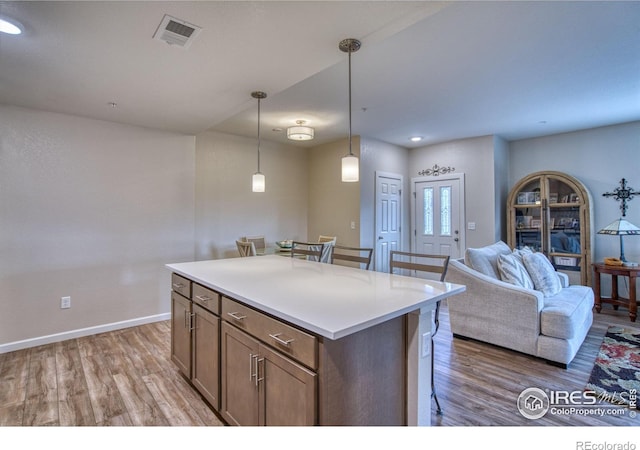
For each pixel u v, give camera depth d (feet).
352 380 4.63
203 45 6.61
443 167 18.61
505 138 17.56
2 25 5.90
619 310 14.24
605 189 15.34
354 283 6.68
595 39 7.85
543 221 15.71
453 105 12.35
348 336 4.58
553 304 9.59
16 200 10.05
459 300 10.75
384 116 13.65
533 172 17.30
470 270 10.55
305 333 4.43
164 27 6.00
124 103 9.83
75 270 11.03
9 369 8.76
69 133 10.90
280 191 18.58
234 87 8.66
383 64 9.05
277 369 4.89
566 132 16.31
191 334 7.59
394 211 19.07
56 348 10.16
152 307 12.65
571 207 15.20
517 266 10.61
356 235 17.15
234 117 13.73
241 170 16.96
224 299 6.29
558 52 8.46
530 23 7.18
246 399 5.62
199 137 15.52
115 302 11.82
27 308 10.22
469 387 7.85
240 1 5.26
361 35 6.29
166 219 12.94
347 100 11.73
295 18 5.74
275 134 16.63
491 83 10.39
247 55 7.00
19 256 10.10
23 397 7.43
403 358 5.54
